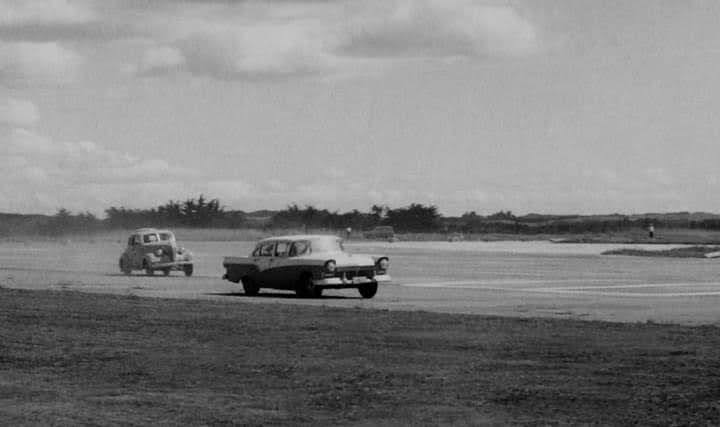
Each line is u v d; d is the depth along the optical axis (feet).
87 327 98.02
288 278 152.87
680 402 55.16
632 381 62.34
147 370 68.80
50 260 313.32
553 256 348.79
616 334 89.76
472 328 95.61
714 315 117.60
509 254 375.66
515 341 84.53
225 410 54.13
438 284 185.37
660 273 224.94
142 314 112.78
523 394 58.08
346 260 150.61
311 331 93.40
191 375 66.44
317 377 65.21
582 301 141.59
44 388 61.67
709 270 239.30
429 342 83.97
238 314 112.47
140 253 222.48
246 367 69.82
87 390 60.70
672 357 73.46
